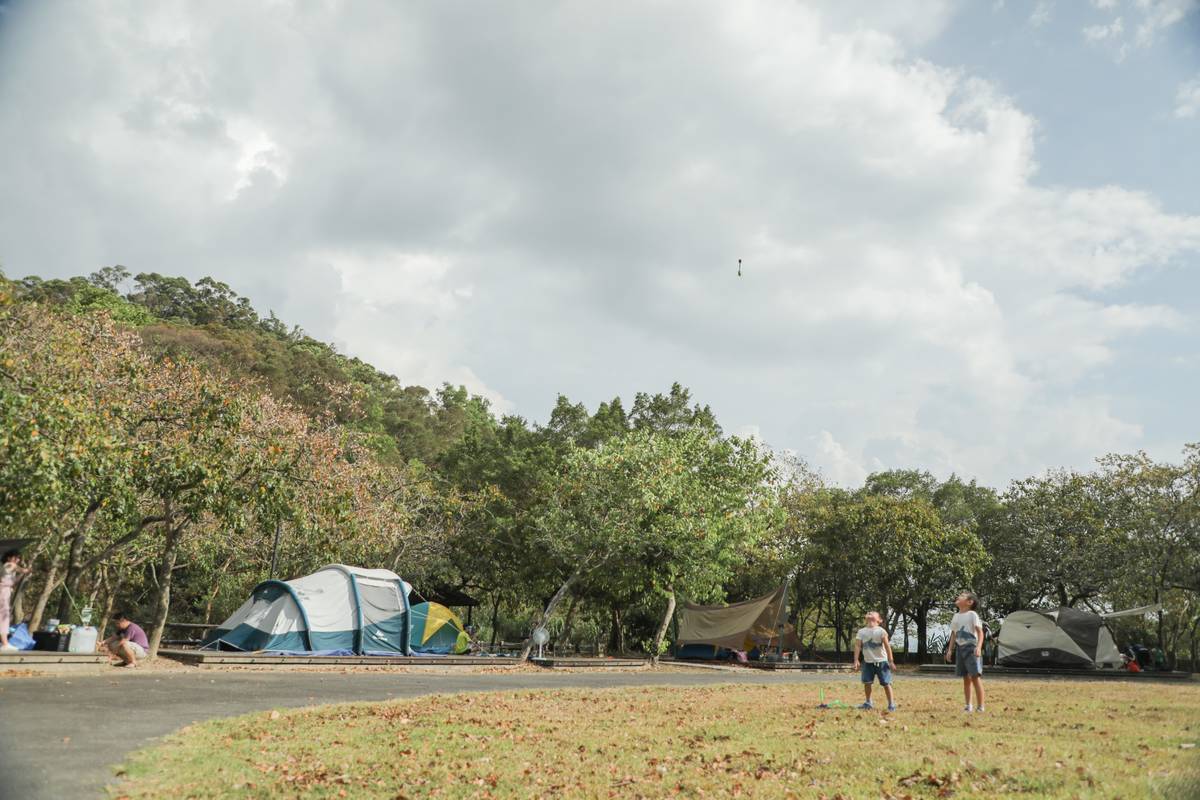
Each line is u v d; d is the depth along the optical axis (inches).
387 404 3272.6
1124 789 289.0
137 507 840.3
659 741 407.8
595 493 1250.0
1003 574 1843.0
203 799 277.6
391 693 629.0
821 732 434.6
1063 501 1740.9
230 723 423.5
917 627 2047.2
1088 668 1373.0
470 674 886.4
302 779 310.3
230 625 924.0
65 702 459.2
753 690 759.7
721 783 313.1
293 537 1235.9
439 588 1520.7
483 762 349.1
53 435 634.2
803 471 2119.8
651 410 1768.0
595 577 1295.5
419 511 1465.3
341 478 1088.2
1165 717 513.0
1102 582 1631.4
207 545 1170.0
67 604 847.1
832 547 1808.6
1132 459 1630.2
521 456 1616.6
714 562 1296.8
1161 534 1518.2
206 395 784.9
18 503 639.1
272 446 800.3
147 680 604.4
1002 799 279.1
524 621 1894.7
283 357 2618.1
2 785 270.8
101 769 302.2
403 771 329.1
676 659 1507.1
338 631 926.4
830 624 2192.4
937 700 638.5
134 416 805.9
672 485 1195.3
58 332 816.9
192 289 3954.2
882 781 314.0
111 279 3806.6
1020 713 528.7
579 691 700.0
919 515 1771.7
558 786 311.0
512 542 1464.1
